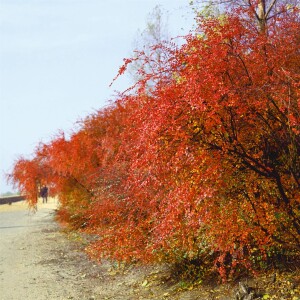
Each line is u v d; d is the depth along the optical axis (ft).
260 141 23.56
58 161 56.39
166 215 22.66
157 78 22.99
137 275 31.83
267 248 24.34
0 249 50.37
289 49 22.61
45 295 30.14
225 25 22.52
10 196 156.76
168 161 21.97
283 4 29.84
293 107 21.29
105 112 53.62
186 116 20.98
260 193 23.58
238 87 21.04
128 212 30.30
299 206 23.58
